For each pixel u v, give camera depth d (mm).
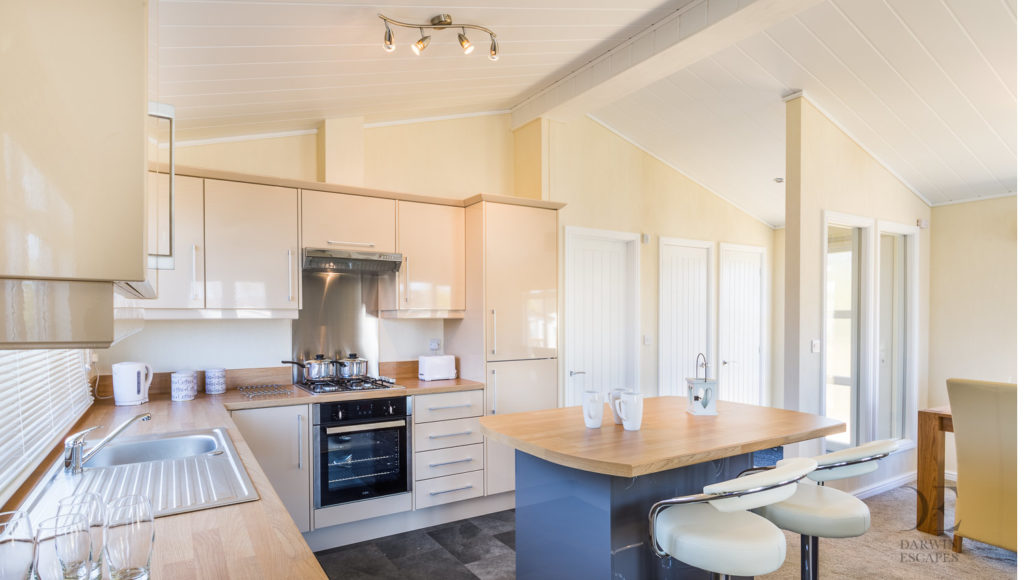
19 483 1479
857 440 4371
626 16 3018
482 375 3750
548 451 1971
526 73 3682
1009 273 4684
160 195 896
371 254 3523
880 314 4723
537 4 2572
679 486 2287
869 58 3340
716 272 5520
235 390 3416
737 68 3607
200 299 3043
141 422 2447
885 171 4531
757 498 1715
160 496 1432
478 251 3814
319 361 3688
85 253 621
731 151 4762
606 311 4730
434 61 3008
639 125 4617
